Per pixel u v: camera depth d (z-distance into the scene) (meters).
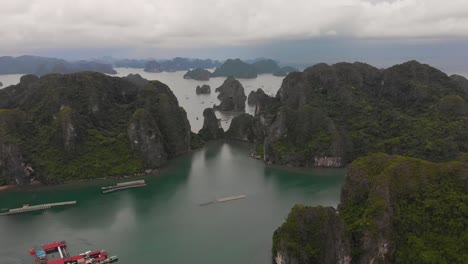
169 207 114.50
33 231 100.62
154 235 97.19
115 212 111.56
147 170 148.00
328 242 75.69
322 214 77.88
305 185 132.50
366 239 75.31
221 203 117.19
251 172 148.00
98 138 154.12
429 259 71.19
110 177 141.12
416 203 81.25
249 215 108.25
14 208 115.00
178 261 85.12
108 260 85.19
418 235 76.25
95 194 125.88
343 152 154.62
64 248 91.38
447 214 77.62
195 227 101.31
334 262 74.75
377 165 92.19
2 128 140.25
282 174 145.12
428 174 84.62
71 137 146.75
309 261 74.12
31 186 133.75
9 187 132.75
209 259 85.69
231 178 140.62
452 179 83.12
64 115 149.12
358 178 91.12
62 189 130.25
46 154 142.88
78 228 101.69
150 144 151.75
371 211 78.19
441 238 74.50
